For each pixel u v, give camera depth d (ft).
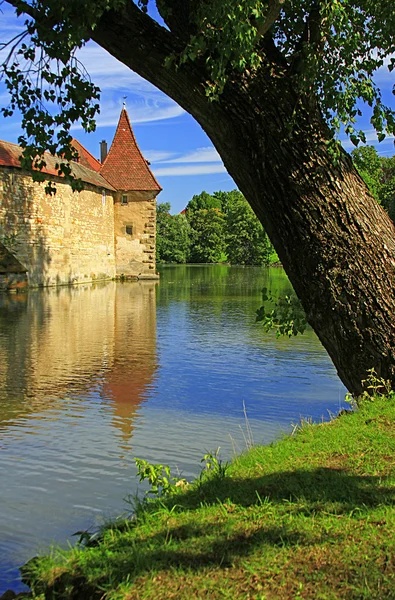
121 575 10.18
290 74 16.99
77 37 14.97
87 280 125.39
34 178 19.61
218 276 168.66
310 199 17.37
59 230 109.70
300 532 10.82
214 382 34.53
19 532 15.30
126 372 37.01
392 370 18.24
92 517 16.26
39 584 11.16
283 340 51.08
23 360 40.50
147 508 13.42
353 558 9.82
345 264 17.78
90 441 23.30
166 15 16.72
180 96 16.85
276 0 15.51
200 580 9.57
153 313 70.85
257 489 13.15
